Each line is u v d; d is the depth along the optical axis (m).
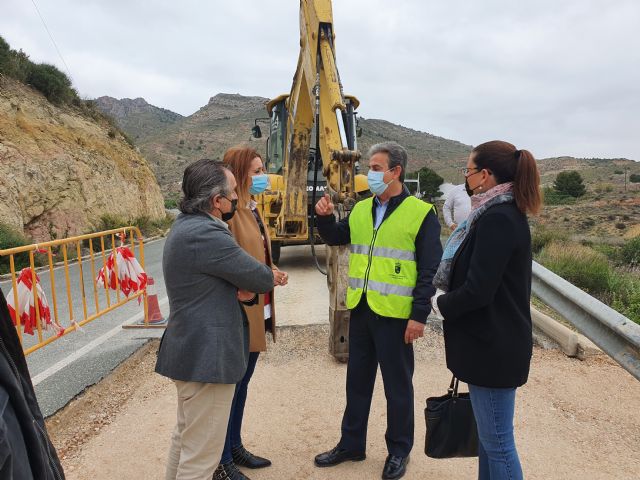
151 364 4.93
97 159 18.81
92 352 5.00
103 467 3.15
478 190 2.30
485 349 2.22
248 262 2.30
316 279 9.16
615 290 8.27
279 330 5.66
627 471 3.02
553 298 4.08
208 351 2.24
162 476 3.05
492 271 2.10
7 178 13.59
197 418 2.32
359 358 3.17
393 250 3.01
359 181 8.47
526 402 3.97
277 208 9.34
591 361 4.77
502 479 2.25
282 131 10.50
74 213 15.87
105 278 5.35
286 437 3.52
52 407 3.66
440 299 2.31
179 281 2.28
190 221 2.33
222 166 2.46
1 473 1.09
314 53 5.47
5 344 1.37
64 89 19.72
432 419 2.53
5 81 16.55
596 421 3.66
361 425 3.16
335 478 3.02
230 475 2.88
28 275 4.25
